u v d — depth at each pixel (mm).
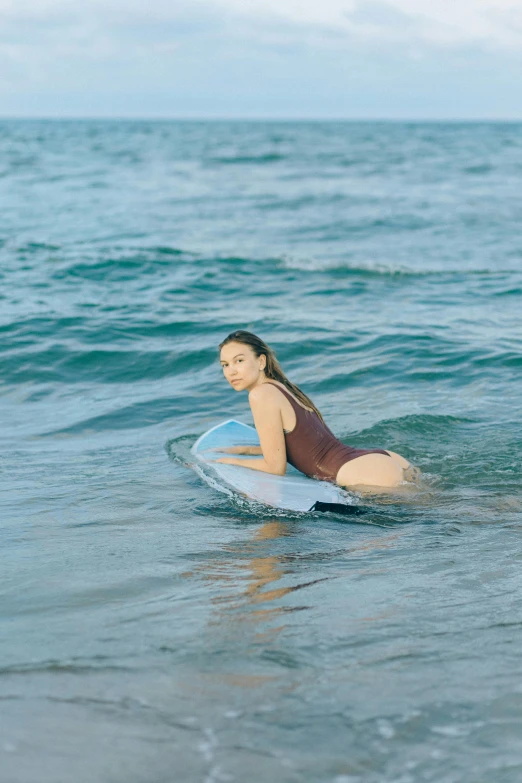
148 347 8602
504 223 20797
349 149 63281
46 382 7523
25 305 10594
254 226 19953
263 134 109062
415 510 4348
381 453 4812
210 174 37781
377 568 3502
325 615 2961
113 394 7172
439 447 5477
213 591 3227
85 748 2086
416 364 7879
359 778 1958
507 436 5680
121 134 106688
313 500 4418
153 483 4812
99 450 5559
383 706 2287
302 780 1951
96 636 2797
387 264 14305
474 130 134250
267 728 2182
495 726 2178
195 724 2205
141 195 27281
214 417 6445
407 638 2748
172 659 2609
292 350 8492
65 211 22438
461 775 1966
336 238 18125
